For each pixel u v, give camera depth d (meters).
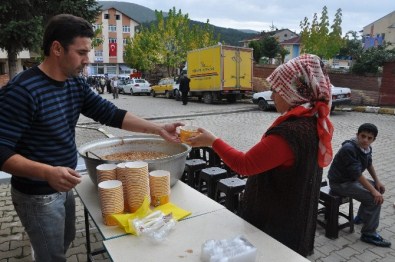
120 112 2.36
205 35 30.48
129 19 59.31
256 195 1.80
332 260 3.19
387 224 3.91
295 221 1.67
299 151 1.56
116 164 2.11
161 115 13.34
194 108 15.78
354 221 3.92
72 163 2.00
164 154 2.66
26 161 1.60
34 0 9.89
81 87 2.12
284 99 1.69
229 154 1.74
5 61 19.98
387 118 12.14
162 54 31.14
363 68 15.98
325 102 1.63
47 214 1.94
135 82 27.48
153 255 1.51
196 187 4.19
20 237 3.56
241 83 17.03
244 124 11.06
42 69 1.82
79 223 3.83
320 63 1.65
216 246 1.45
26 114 1.71
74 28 1.74
